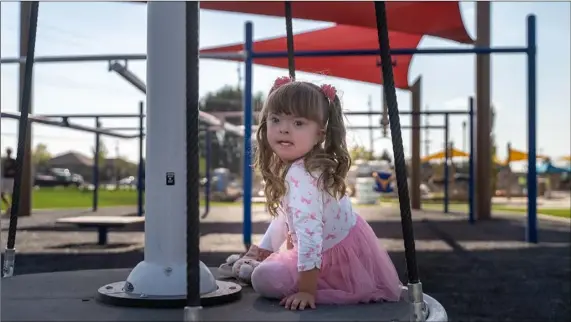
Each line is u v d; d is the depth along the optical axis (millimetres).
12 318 1003
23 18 8445
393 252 4914
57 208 12906
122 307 1100
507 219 9711
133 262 4309
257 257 1519
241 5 5828
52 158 50469
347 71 9000
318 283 1234
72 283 1377
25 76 1441
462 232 7242
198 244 817
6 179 9398
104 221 5758
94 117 8734
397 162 955
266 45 7691
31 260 4422
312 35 7500
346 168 1270
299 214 1180
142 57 4910
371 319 1008
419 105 11883
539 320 2697
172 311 1070
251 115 5414
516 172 25594
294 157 1235
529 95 5871
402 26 6625
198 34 836
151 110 1214
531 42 5754
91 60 4875
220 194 18562
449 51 5715
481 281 3711
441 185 22516
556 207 15367
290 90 1229
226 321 991
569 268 4273
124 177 44781
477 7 9047
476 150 9430
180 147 1204
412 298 943
